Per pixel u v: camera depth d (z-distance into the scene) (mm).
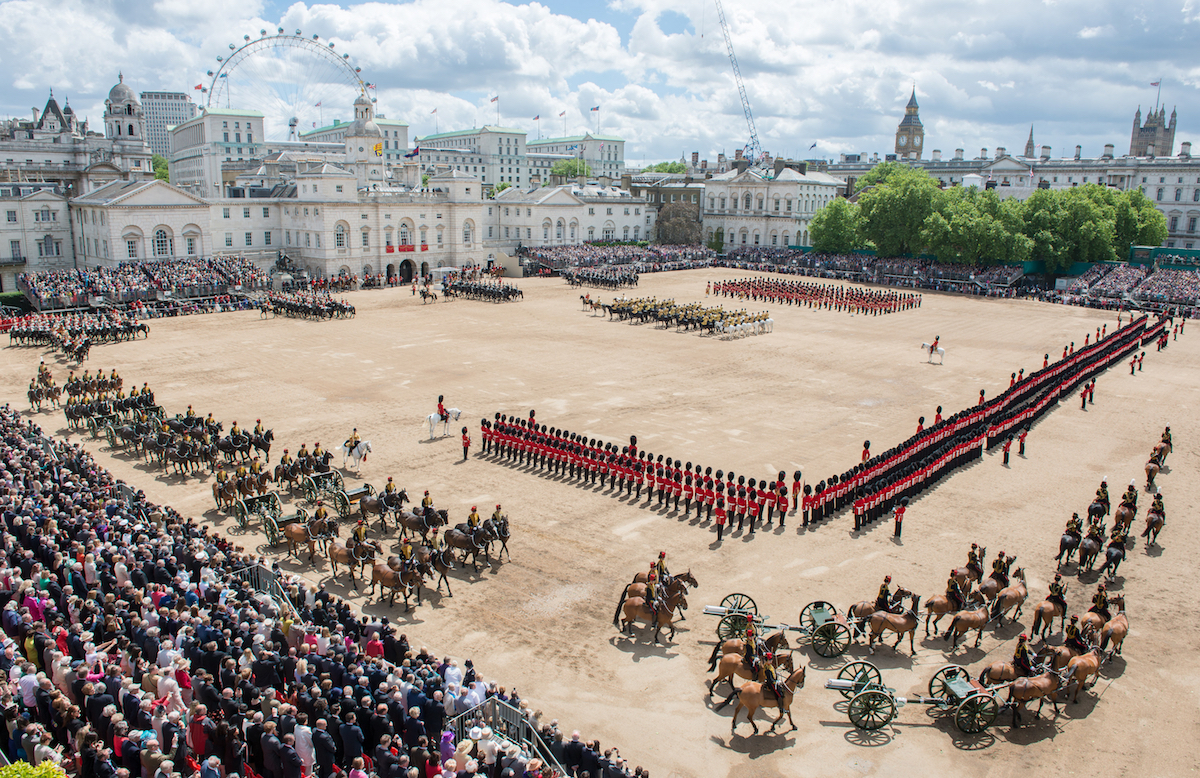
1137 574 33312
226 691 19609
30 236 113438
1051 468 46438
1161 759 22141
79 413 48906
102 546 27047
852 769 21641
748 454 47094
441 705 20156
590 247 158875
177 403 55281
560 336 82875
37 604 23422
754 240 181375
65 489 33500
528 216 160250
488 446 47438
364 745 19938
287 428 50656
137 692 19375
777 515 39344
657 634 28047
